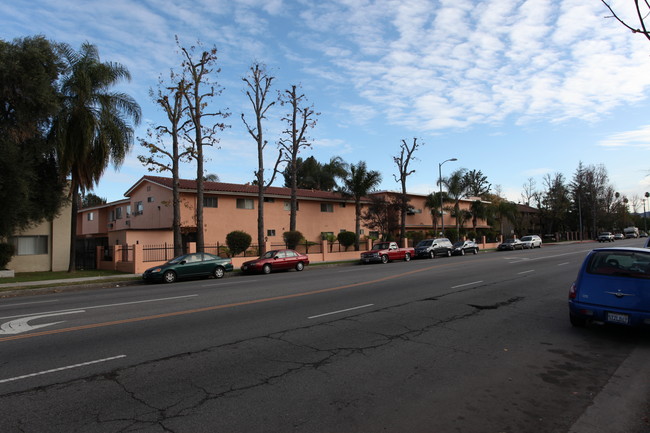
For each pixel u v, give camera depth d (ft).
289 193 120.88
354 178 119.24
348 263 98.48
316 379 17.01
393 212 128.16
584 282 24.62
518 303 34.71
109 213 138.10
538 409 14.38
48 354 20.47
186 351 20.89
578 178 256.52
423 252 108.68
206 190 101.45
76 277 67.10
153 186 109.40
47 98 63.16
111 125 72.49
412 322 27.48
